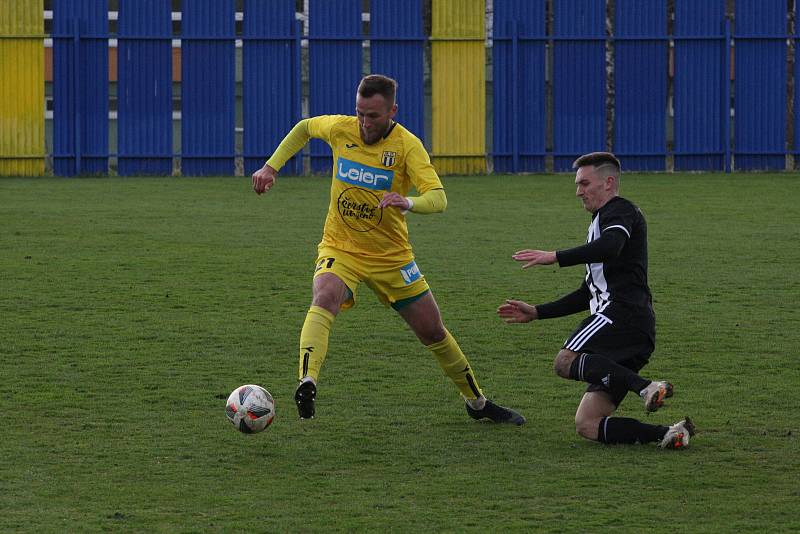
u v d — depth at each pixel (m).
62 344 33.03
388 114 23.14
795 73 106.12
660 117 105.62
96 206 75.12
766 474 20.94
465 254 53.72
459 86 104.75
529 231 62.91
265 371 29.91
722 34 105.12
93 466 21.33
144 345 33.03
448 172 105.50
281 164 24.98
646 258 22.77
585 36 104.75
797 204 77.50
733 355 32.16
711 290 43.66
